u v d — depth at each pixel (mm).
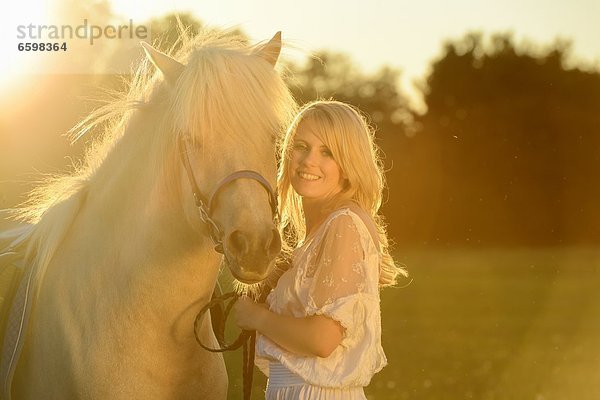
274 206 3746
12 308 4359
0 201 6121
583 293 26156
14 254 4602
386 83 57812
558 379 12102
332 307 3930
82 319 4160
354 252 4012
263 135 3738
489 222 48438
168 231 3992
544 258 40812
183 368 4160
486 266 35969
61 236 4344
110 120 4484
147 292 4047
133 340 4070
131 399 4082
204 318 4223
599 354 14719
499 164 49469
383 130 53281
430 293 25750
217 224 3680
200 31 4223
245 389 4305
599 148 50250
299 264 4066
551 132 50844
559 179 49562
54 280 4289
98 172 4379
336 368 3992
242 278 3561
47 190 4746
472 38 56031
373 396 10422
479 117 51906
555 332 17703
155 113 4117
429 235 47094
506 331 17750
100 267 4164
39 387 4277
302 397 4008
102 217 4250
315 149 4207
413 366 13039
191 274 4027
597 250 45906
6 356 4246
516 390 11188
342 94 57969
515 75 53594
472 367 13062
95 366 4086
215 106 3688
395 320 19438
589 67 54438
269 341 4086
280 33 4059
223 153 3699
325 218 4160
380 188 4277
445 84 54594
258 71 3795
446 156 49562
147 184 4059
